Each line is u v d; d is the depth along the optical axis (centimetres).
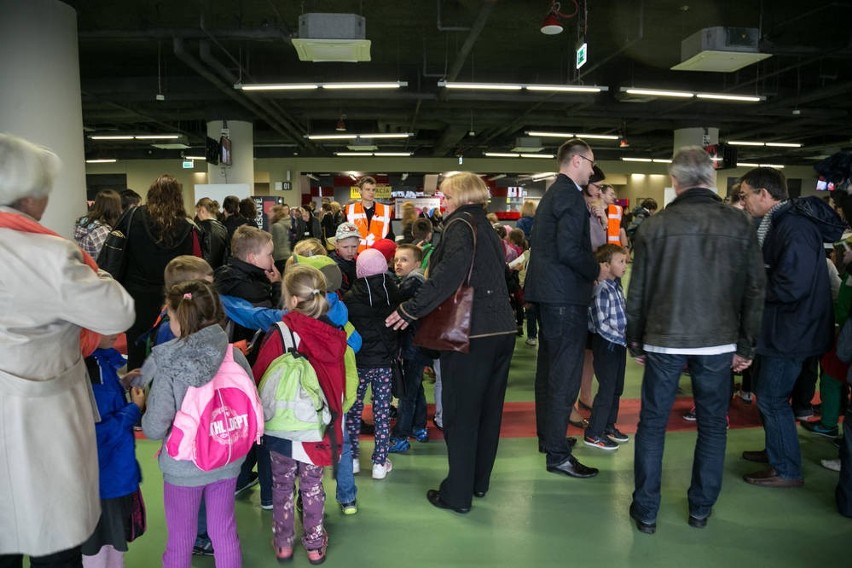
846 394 369
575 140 280
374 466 297
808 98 1133
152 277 345
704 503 247
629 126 1588
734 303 232
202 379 170
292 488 221
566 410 293
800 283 264
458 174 269
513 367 526
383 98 1158
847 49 797
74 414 142
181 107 1369
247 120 1347
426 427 353
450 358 253
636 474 250
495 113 1439
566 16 696
